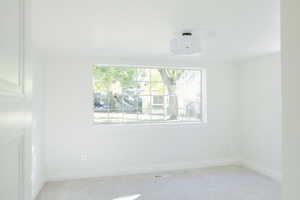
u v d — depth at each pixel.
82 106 3.90
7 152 0.65
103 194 3.22
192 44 2.57
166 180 3.77
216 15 2.12
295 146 0.70
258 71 4.21
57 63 3.79
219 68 4.64
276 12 2.06
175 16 2.14
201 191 3.32
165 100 4.51
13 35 0.71
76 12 2.01
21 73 0.81
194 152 4.48
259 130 4.21
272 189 3.38
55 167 3.77
